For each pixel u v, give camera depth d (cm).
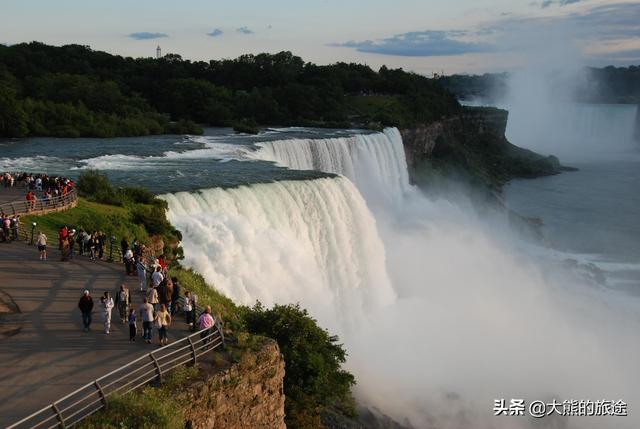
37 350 2061
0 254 3058
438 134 15088
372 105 14412
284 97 13575
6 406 1719
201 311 2498
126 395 1745
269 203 5016
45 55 14475
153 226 3938
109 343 2153
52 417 1569
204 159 7069
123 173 5850
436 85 17025
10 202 4034
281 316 2997
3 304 2425
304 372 2870
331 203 5419
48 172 5931
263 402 2189
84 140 9031
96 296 2580
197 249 4044
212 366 2033
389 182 10788
